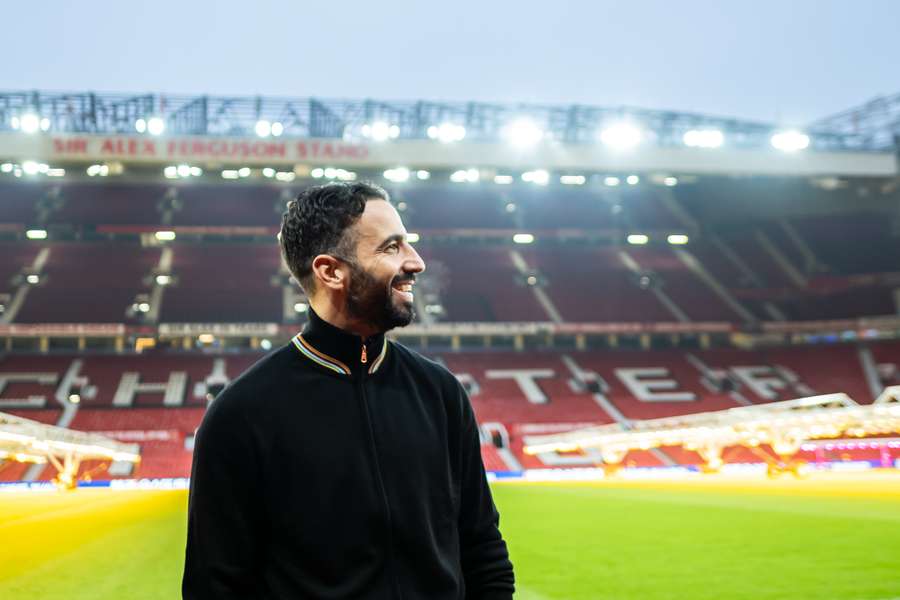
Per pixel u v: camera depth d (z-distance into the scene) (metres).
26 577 7.87
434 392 2.12
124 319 41.78
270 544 1.90
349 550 1.84
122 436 35.12
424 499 1.95
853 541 8.65
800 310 48.62
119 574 8.02
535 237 53.59
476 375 43.75
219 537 1.87
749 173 39.53
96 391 38.75
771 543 8.76
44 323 40.59
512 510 15.19
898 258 48.56
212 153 35.62
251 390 1.93
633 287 49.81
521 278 49.72
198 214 49.25
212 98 36.88
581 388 42.84
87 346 43.50
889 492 16.25
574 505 16.02
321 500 1.86
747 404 41.66
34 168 44.53
